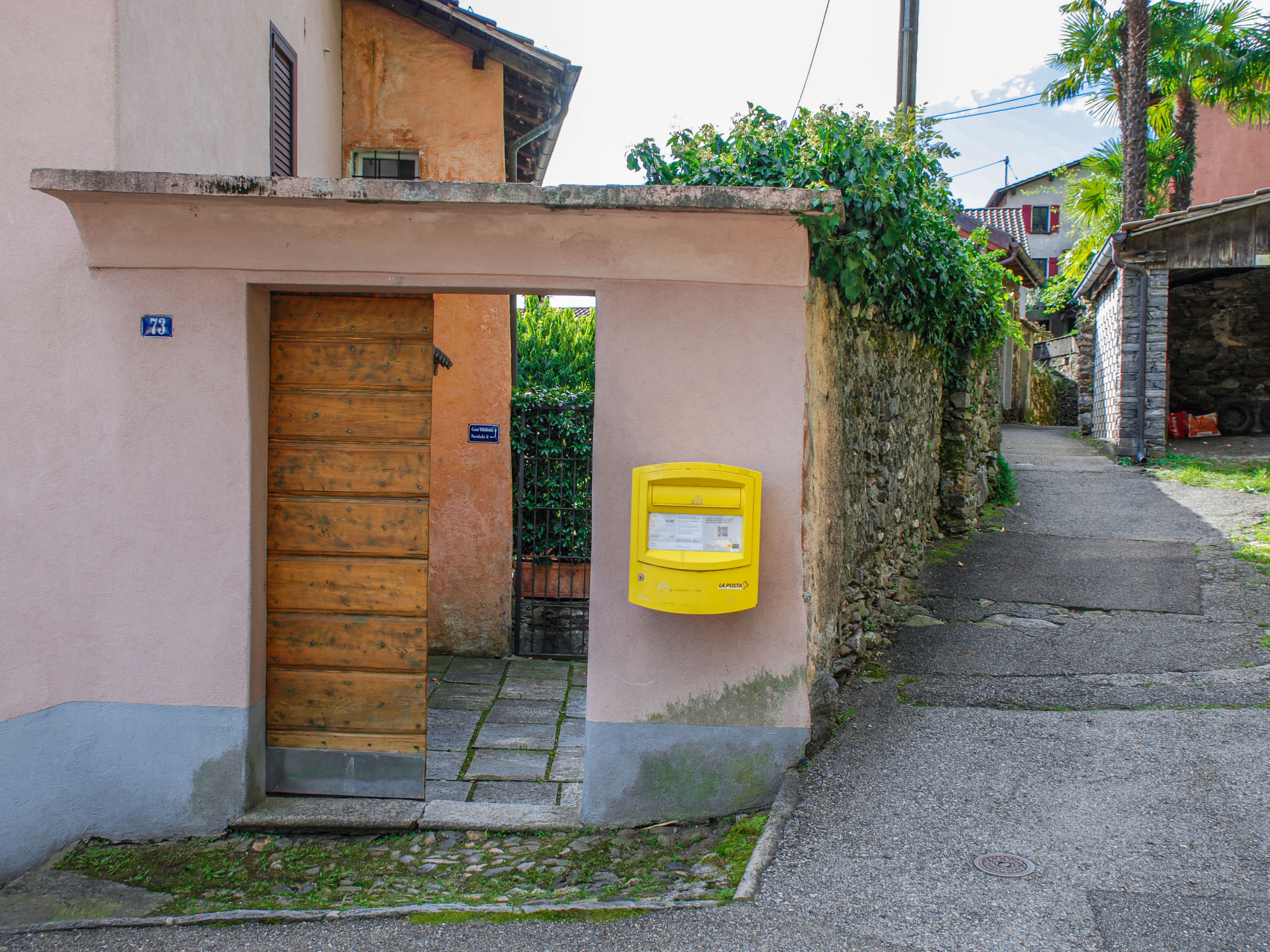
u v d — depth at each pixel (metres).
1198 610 6.29
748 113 5.36
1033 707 4.81
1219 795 3.77
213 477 4.39
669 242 4.14
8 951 3.44
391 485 4.62
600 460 4.27
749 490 3.96
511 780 5.27
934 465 8.52
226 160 5.89
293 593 4.65
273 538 4.64
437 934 3.39
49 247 4.36
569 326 11.59
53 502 4.39
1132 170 17.25
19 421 4.38
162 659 4.43
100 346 4.37
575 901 3.55
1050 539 8.62
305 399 4.62
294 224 4.23
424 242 4.24
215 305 4.35
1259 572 7.02
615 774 4.32
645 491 3.99
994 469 10.53
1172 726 4.43
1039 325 27.78
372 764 4.68
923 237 6.48
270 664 4.66
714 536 3.97
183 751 4.44
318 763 4.69
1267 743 4.17
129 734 4.44
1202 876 3.26
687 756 4.29
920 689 5.12
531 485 8.61
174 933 3.52
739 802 4.28
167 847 4.37
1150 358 12.65
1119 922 3.05
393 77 8.84
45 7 4.43
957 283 7.91
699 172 5.11
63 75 4.44
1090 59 19.53
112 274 4.36
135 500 4.39
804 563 4.24
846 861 3.55
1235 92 18.67
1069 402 24.23
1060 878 3.32
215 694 4.43
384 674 4.66
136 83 4.67
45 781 4.42
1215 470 11.46
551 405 8.54
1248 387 16.22
